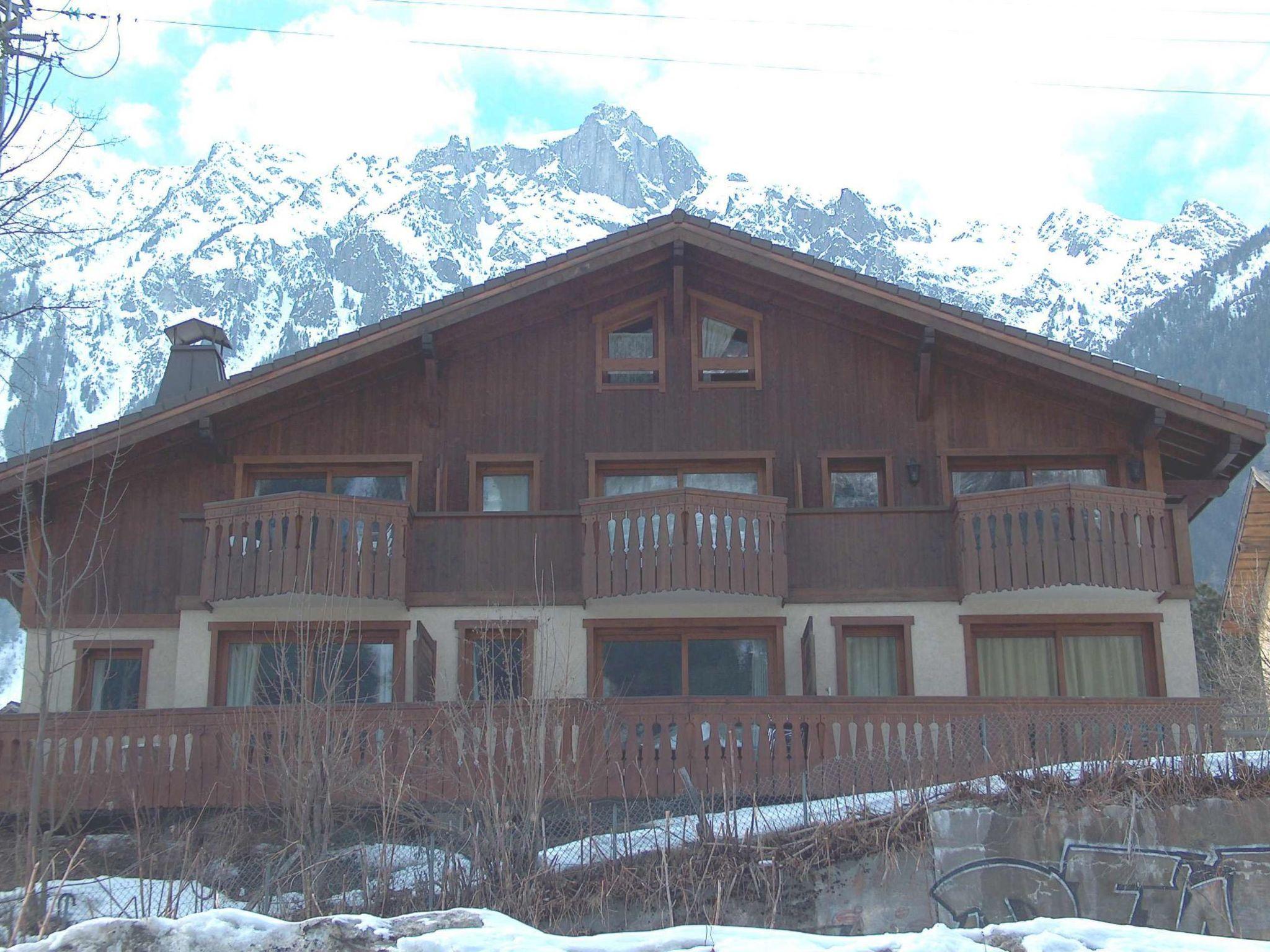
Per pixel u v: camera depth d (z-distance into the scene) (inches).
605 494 769.6
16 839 566.6
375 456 763.4
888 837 541.0
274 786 606.9
